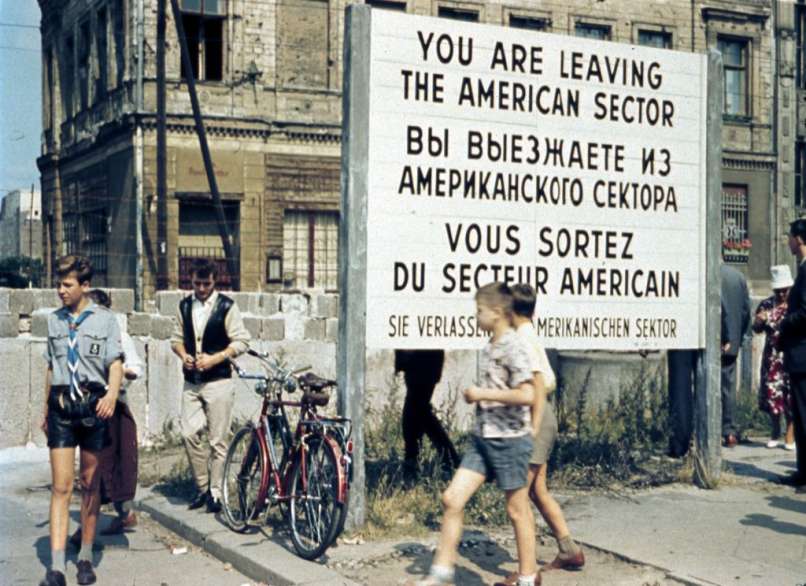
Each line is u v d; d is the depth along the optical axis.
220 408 7.70
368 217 7.40
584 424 10.52
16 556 6.95
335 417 6.79
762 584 5.96
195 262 7.75
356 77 7.36
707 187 8.94
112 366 6.30
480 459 5.61
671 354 10.01
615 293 8.52
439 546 5.55
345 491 6.36
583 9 30.94
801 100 34.84
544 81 8.20
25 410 10.67
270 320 11.84
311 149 27.09
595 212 8.44
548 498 6.34
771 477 9.23
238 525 7.26
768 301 11.08
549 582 6.11
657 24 32.22
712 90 8.98
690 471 9.02
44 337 10.88
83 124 29.98
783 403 10.89
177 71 26.16
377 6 28.16
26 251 35.47
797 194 35.03
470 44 7.86
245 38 26.58
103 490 7.29
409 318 7.54
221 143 26.22
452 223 7.75
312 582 6.02
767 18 34.06
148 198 25.58
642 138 8.67
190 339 7.69
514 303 6.00
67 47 31.89
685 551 6.71
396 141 7.54
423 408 8.70
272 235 26.69
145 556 7.01
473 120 7.87
